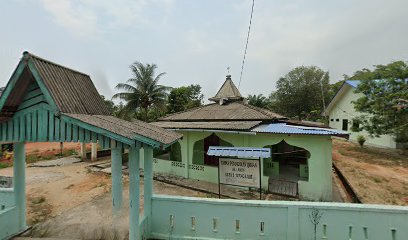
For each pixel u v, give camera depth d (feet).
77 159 61.00
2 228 18.13
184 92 117.80
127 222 21.89
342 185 36.27
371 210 14.99
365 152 62.54
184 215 17.97
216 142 44.11
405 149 62.64
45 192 33.73
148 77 78.43
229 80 55.72
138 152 15.89
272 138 32.53
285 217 16.26
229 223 17.10
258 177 25.63
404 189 32.78
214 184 36.42
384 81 58.18
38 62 14.07
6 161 59.77
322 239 15.66
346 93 85.05
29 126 15.15
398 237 14.60
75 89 16.69
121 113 76.48
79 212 25.58
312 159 29.55
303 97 134.72
